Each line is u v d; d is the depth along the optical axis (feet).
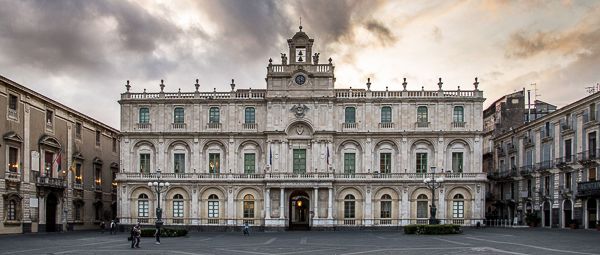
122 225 291.79
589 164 249.75
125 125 299.79
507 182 343.67
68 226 294.05
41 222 271.49
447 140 293.84
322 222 286.66
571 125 268.21
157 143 298.35
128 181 294.66
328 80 296.10
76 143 306.14
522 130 323.57
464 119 294.25
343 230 287.28
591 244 165.17
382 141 296.10
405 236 217.97
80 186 308.40
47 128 278.26
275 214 290.97
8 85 245.45
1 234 239.71
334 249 162.40
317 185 287.07
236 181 294.05
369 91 297.53
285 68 298.15
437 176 289.53
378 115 296.30
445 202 289.74
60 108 289.94
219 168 298.15
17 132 253.03
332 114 294.66
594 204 249.14
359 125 295.89
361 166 295.48
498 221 323.57
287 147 294.66
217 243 192.03
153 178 294.46
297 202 317.42
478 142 291.99
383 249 159.02
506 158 348.38
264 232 274.57
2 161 241.76
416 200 292.40
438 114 294.46
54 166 282.97
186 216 294.87
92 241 204.54
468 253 143.54
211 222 294.46
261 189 294.25
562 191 274.36
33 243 193.26
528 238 192.03
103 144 340.59
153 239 216.33
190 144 298.76
